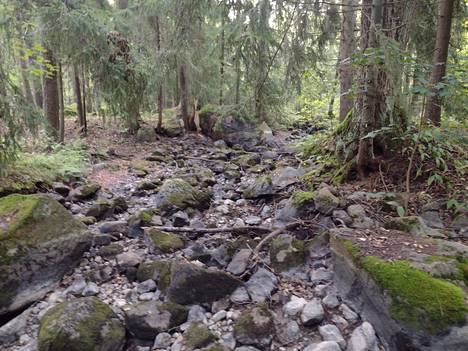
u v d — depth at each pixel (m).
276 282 3.37
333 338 2.66
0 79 4.90
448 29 5.34
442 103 4.96
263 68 7.22
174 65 10.49
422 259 2.78
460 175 4.30
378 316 2.62
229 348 2.64
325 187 4.60
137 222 4.62
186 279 3.17
